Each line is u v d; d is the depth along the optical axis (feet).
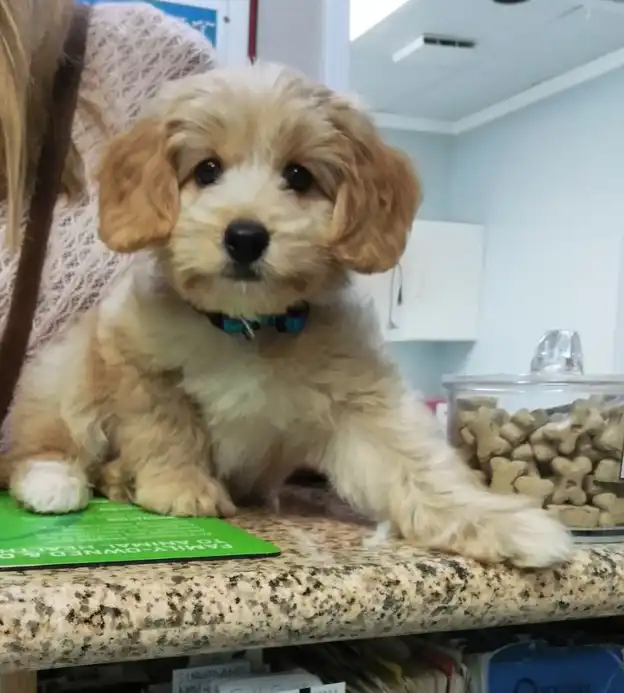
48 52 3.36
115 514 2.55
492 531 2.20
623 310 8.93
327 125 2.63
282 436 2.71
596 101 9.23
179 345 2.63
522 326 10.55
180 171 2.66
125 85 3.72
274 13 4.66
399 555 2.18
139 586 1.82
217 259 2.42
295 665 2.38
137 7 3.91
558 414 2.62
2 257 3.33
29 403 2.98
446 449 2.60
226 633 1.85
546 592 2.14
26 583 1.80
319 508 2.85
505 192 10.86
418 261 10.78
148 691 2.34
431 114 11.18
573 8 7.32
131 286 2.82
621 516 2.47
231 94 2.62
